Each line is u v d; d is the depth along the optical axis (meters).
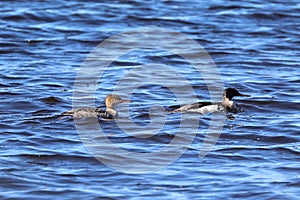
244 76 57.66
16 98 49.56
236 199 33.22
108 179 35.34
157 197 33.31
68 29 72.31
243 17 77.75
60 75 56.84
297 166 37.19
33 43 67.19
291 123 44.81
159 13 78.38
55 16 76.06
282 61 62.72
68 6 80.12
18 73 57.22
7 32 70.31
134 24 74.50
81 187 34.41
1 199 33.12
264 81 56.03
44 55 63.28
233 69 60.06
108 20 75.56
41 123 43.53
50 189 34.16
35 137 40.94
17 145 39.72
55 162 37.41
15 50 64.69
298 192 33.91
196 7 81.25
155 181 35.09
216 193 33.75
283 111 48.16
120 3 82.12
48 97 49.84
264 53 65.31
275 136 42.16
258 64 61.72
